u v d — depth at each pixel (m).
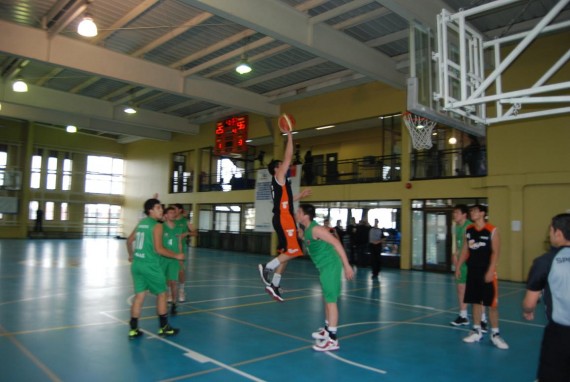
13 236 27.06
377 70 13.88
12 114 21.25
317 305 8.62
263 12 10.67
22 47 12.54
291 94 18.58
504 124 13.80
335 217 18.80
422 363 5.20
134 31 13.16
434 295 10.20
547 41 12.70
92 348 5.41
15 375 4.45
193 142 25.59
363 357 5.39
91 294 9.06
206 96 17.23
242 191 22.20
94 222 31.20
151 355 5.22
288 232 5.15
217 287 10.71
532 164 13.15
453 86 6.71
